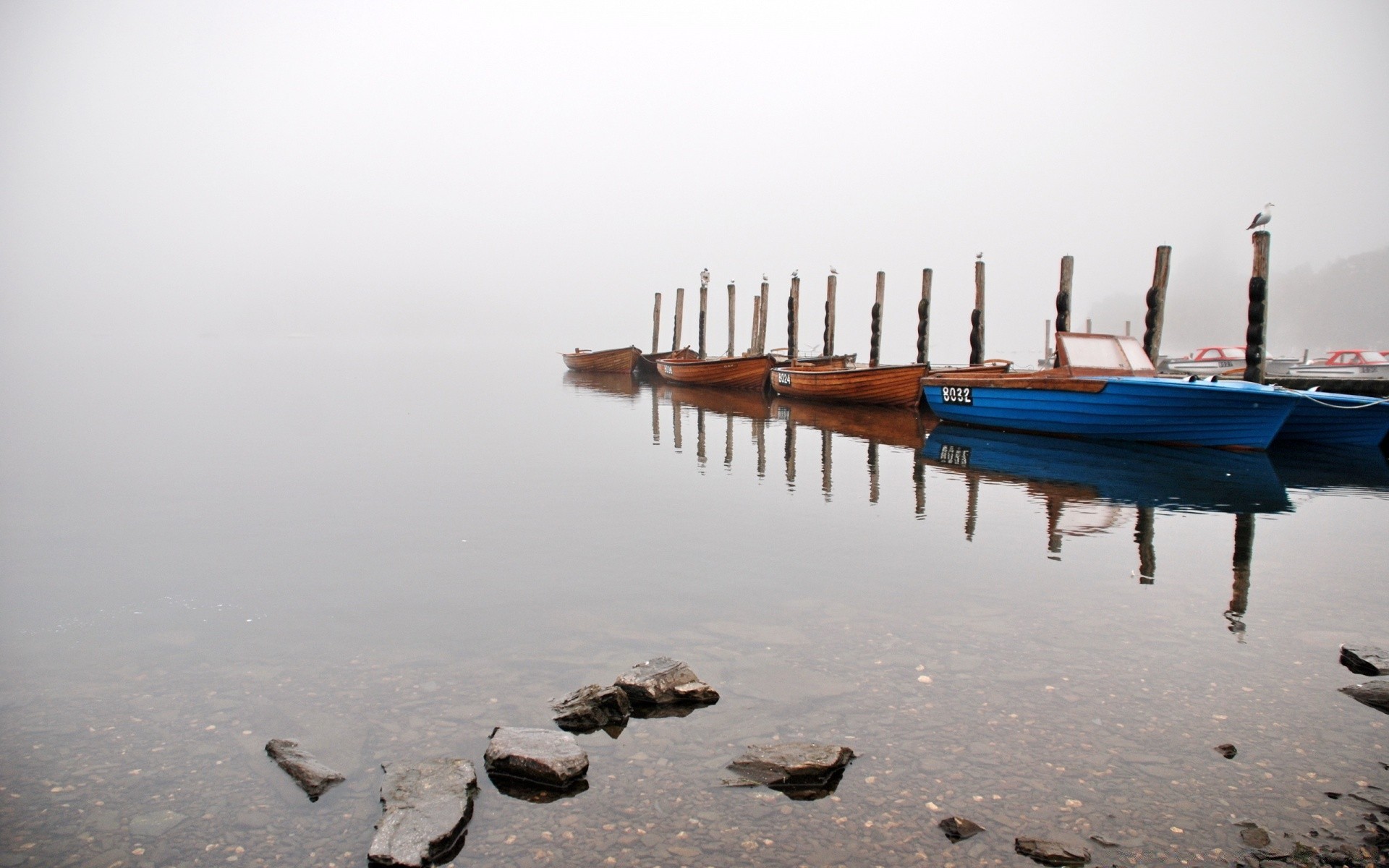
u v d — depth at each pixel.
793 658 6.71
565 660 6.74
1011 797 4.73
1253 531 11.08
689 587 8.64
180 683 6.34
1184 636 7.17
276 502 13.02
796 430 22.50
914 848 4.28
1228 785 4.86
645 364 47.69
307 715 5.80
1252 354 19.36
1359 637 7.14
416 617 7.79
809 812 4.60
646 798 4.75
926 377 24.17
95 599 8.38
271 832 4.48
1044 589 8.49
